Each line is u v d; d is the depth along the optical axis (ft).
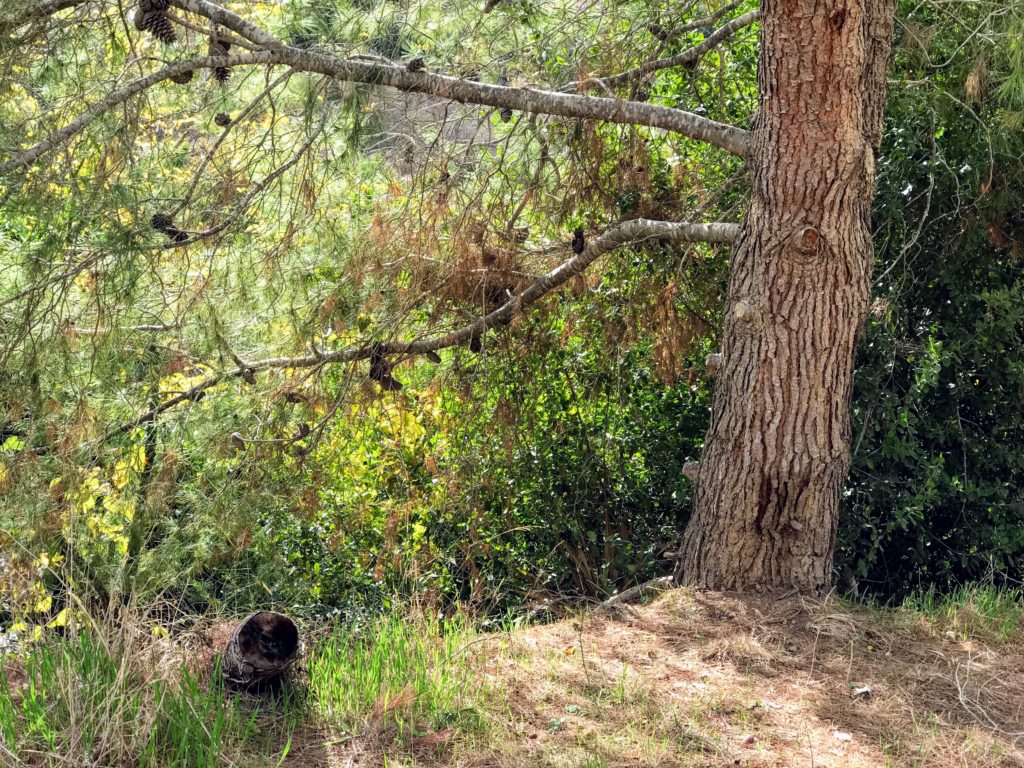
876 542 20.85
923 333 22.21
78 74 18.89
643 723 13.34
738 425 17.49
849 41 15.96
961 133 21.63
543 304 22.88
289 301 21.02
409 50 19.89
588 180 22.40
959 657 15.76
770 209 16.89
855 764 12.44
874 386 21.13
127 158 18.72
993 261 22.04
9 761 10.88
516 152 23.13
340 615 22.57
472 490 23.12
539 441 24.29
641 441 24.73
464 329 21.85
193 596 20.90
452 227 20.94
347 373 21.66
